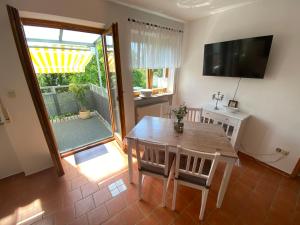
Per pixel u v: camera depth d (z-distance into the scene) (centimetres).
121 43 234
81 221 144
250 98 233
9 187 184
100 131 338
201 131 175
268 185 191
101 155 247
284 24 185
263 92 217
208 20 266
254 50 204
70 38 311
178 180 143
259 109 226
